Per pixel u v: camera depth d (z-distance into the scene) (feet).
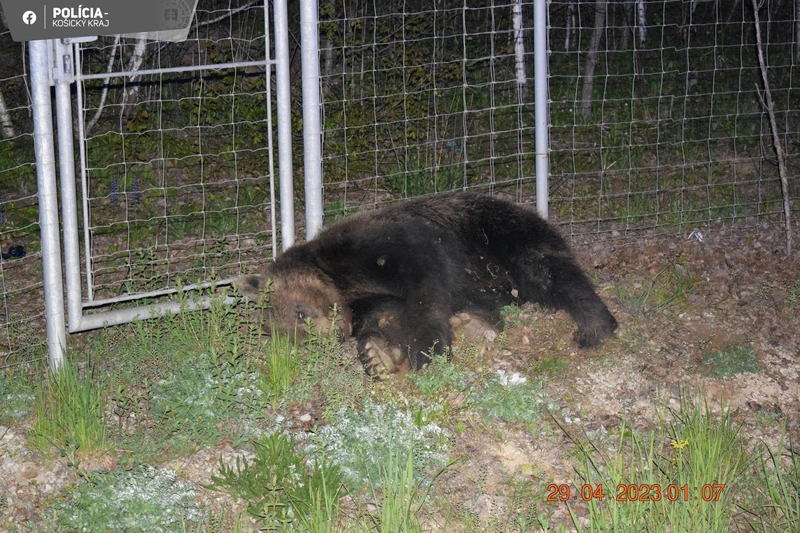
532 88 39.06
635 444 16.60
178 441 16.72
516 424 17.51
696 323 21.34
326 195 32.12
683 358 19.88
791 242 25.29
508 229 22.29
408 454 15.62
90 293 19.98
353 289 21.34
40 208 18.33
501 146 35.22
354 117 31.94
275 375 18.42
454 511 15.11
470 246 22.38
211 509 15.15
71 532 14.58
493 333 20.75
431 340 19.56
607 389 18.83
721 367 19.40
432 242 20.80
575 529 14.69
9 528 14.65
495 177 33.42
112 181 31.24
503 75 39.27
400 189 31.07
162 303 20.81
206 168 33.78
